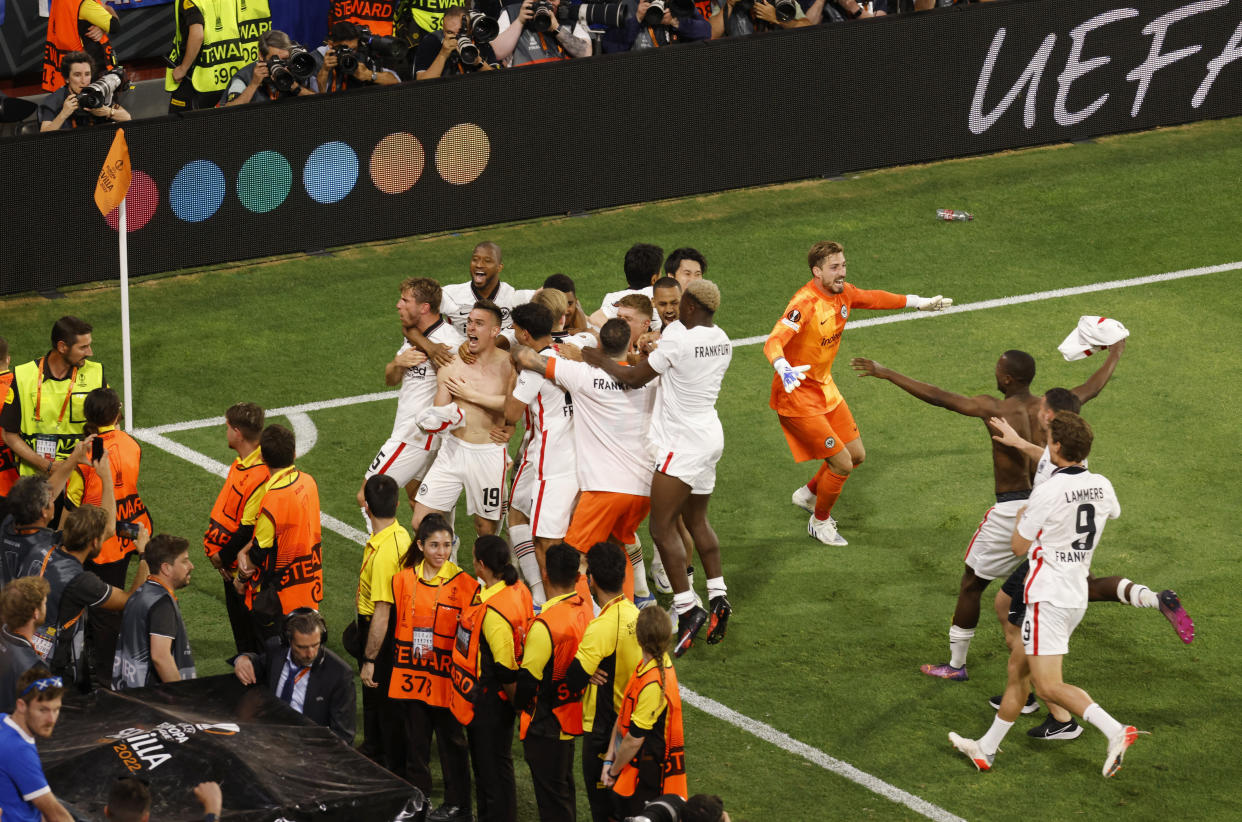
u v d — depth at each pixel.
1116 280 54.94
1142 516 40.12
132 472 34.25
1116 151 65.88
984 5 63.09
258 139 53.31
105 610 29.66
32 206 50.62
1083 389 34.25
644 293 37.53
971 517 40.72
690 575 35.25
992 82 64.44
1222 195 61.88
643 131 59.41
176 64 60.34
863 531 40.12
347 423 44.91
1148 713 32.41
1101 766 30.81
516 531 35.66
